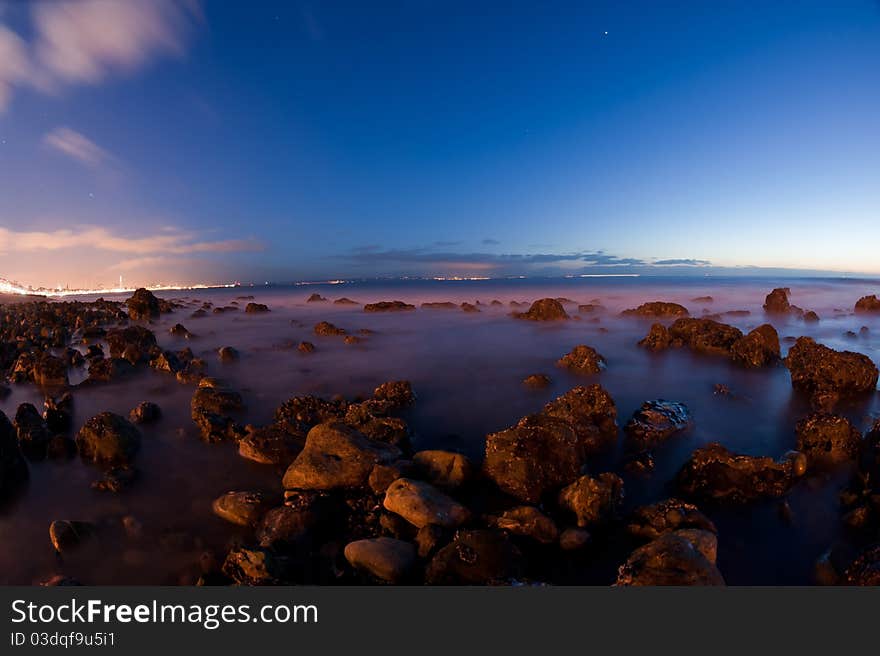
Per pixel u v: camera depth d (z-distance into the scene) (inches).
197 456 344.8
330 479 282.4
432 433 406.3
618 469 325.7
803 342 569.6
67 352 674.2
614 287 2642.7
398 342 879.1
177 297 2314.2
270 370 644.1
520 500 277.3
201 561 224.5
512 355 745.0
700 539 212.4
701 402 482.3
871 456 294.5
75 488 295.7
